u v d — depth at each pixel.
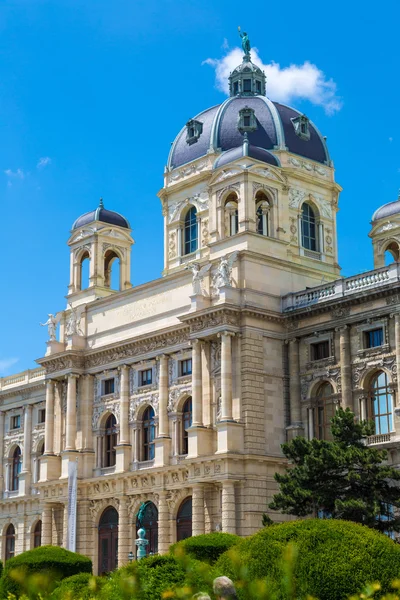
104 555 88.88
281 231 92.06
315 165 99.00
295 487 61.25
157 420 86.69
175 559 32.66
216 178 86.44
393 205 104.06
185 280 87.00
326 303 77.69
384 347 73.75
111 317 94.56
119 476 87.19
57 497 92.62
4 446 112.62
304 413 79.12
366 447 62.72
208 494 77.81
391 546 31.94
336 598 30.39
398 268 73.88
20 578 25.83
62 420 96.25
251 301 80.00
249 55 108.06
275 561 31.48
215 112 100.94
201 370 80.88
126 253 104.62
